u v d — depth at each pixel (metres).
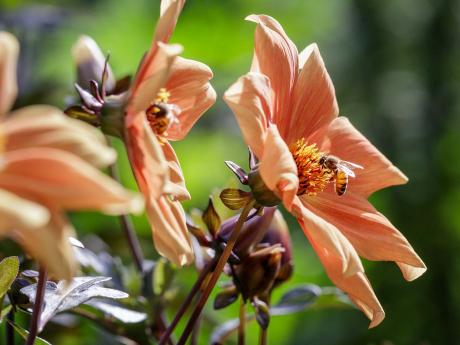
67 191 0.37
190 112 0.49
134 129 0.44
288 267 0.54
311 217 0.46
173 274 0.57
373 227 0.50
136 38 1.05
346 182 0.51
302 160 0.51
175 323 0.49
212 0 1.10
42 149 0.38
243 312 0.54
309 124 0.52
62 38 0.94
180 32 1.05
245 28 1.11
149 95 0.42
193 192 1.03
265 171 0.45
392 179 0.53
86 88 0.59
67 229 0.38
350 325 1.18
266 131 0.46
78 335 0.64
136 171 0.44
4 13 0.76
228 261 0.50
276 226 0.54
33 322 0.45
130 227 0.59
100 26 0.97
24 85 0.75
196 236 0.51
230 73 1.09
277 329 0.90
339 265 0.47
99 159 0.38
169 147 0.48
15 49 0.39
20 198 0.37
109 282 0.57
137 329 0.56
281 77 0.49
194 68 0.49
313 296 0.59
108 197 0.37
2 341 0.64
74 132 0.38
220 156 1.10
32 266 0.52
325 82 0.52
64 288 0.48
